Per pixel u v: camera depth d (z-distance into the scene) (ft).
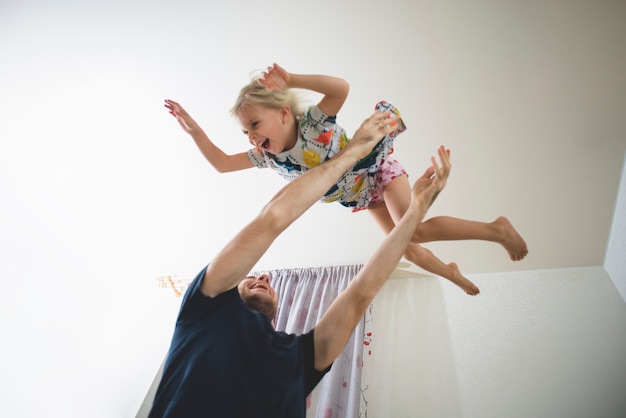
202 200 8.96
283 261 10.11
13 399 9.50
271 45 6.96
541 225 8.54
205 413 2.91
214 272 3.24
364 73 7.06
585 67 6.66
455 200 8.39
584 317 8.50
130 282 10.44
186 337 3.26
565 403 7.63
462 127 7.43
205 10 6.74
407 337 8.86
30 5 6.97
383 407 7.95
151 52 7.20
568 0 6.13
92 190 8.80
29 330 9.99
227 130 7.72
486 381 8.05
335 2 6.42
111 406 9.23
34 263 9.78
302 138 5.01
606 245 8.71
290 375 3.41
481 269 9.38
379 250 4.09
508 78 6.88
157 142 8.07
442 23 6.48
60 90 7.64
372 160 5.26
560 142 7.46
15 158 8.34
